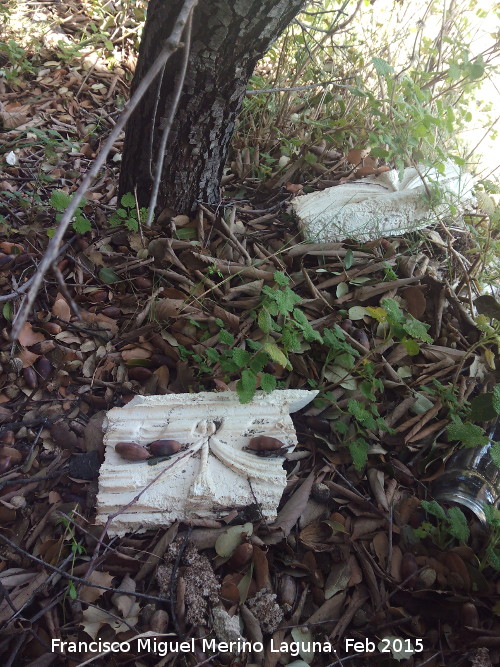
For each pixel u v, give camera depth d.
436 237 2.53
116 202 2.58
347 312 2.20
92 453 1.81
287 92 2.76
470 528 1.74
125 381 2.01
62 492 1.75
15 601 1.51
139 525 1.65
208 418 1.83
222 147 2.29
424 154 2.50
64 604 1.53
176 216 2.40
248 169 2.70
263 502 1.69
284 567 1.67
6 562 1.60
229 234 2.36
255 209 2.60
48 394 1.97
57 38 3.43
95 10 3.59
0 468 1.75
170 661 1.46
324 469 1.87
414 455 1.93
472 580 1.63
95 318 2.13
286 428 1.81
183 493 1.67
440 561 1.67
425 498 1.85
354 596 1.64
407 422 1.97
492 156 3.20
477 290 2.45
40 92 3.13
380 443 1.94
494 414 1.77
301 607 1.60
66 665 1.45
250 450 1.77
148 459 1.73
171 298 2.18
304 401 1.90
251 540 1.65
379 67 2.22
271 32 1.93
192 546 1.63
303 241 2.39
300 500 1.77
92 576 1.57
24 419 1.90
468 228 2.61
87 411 1.94
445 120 2.33
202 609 1.53
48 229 2.30
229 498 1.68
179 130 2.14
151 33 1.96
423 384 2.10
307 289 2.29
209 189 2.40
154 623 1.49
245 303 2.19
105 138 2.93
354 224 2.43
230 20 1.82
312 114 2.93
